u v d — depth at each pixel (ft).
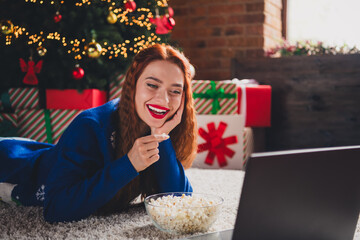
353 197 2.69
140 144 3.36
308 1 11.36
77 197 3.50
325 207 2.57
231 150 8.05
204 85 8.23
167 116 3.66
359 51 9.45
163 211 3.29
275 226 2.38
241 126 8.07
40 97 8.00
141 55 3.67
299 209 2.44
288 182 2.33
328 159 2.47
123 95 3.81
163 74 3.52
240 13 10.32
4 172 4.63
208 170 7.57
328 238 2.67
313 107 9.39
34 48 7.79
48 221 3.75
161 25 6.55
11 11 7.75
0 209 4.43
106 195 3.49
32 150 5.10
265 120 8.81
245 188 2.18
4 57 7.98
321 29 11.25
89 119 3.79
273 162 2.23
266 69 9.71
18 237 3.36
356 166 2.62
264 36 10.19
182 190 4.05
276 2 10.89
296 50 9.80
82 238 3.31
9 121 7.85
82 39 7.37
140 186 4.24
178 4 10.89
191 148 4.24
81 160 3.69
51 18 7.39
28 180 4.46
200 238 2.94
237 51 10.39
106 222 3.82
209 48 10.66
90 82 7.69
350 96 9.12
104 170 3.48
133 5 6.86
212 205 3.37
